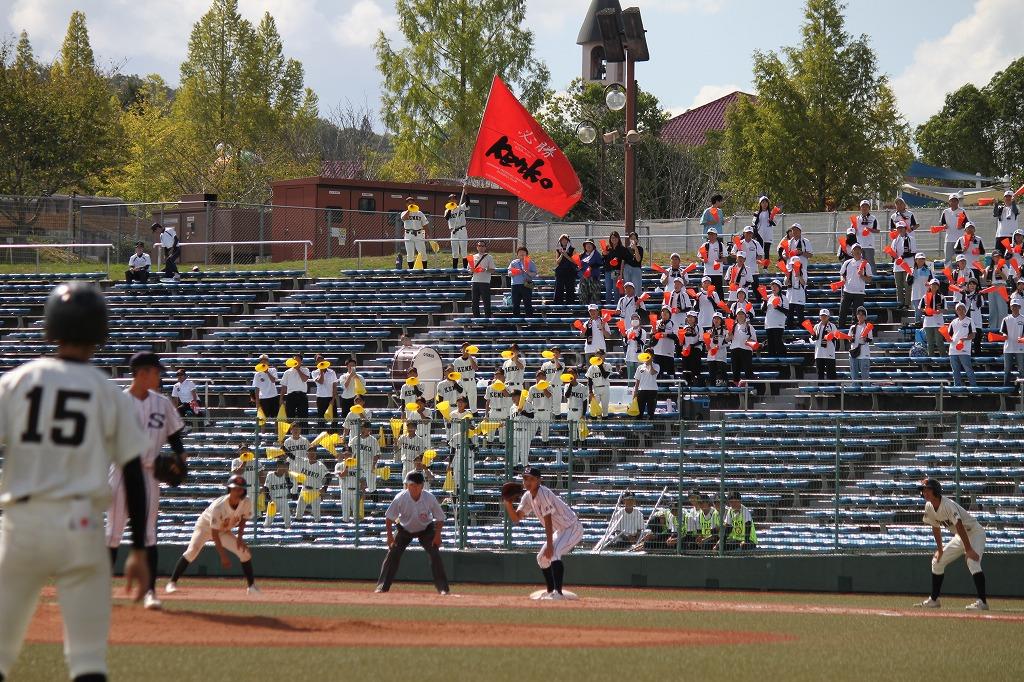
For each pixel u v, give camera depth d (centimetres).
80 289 928
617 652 1552
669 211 11506
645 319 5272
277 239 7788
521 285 5647
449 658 1429
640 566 3350
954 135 15112
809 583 3297
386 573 2800
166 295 6638
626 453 3725
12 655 891
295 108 12950
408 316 5972
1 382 897
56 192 11538
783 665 1484
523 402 4209
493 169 5425
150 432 1823
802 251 5172
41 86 11388
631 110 5247
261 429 3600
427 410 3956
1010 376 4416
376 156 13350
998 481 3581
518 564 3375
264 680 1227
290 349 5716
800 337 5072
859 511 3488
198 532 2480
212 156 12131
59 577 888
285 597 2425
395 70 10775
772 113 9694
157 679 1220
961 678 1427
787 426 3734
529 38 10862
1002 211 5138
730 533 3353
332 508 3566
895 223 5275
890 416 3791
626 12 5084
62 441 881
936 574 2723
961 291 4791
